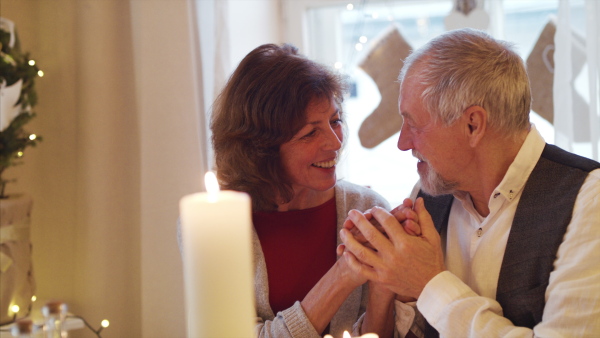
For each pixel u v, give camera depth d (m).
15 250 1.68
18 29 2.05
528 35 2.29
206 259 0.59
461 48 1.14
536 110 2.10
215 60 2.05
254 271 1.46
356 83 2.49
